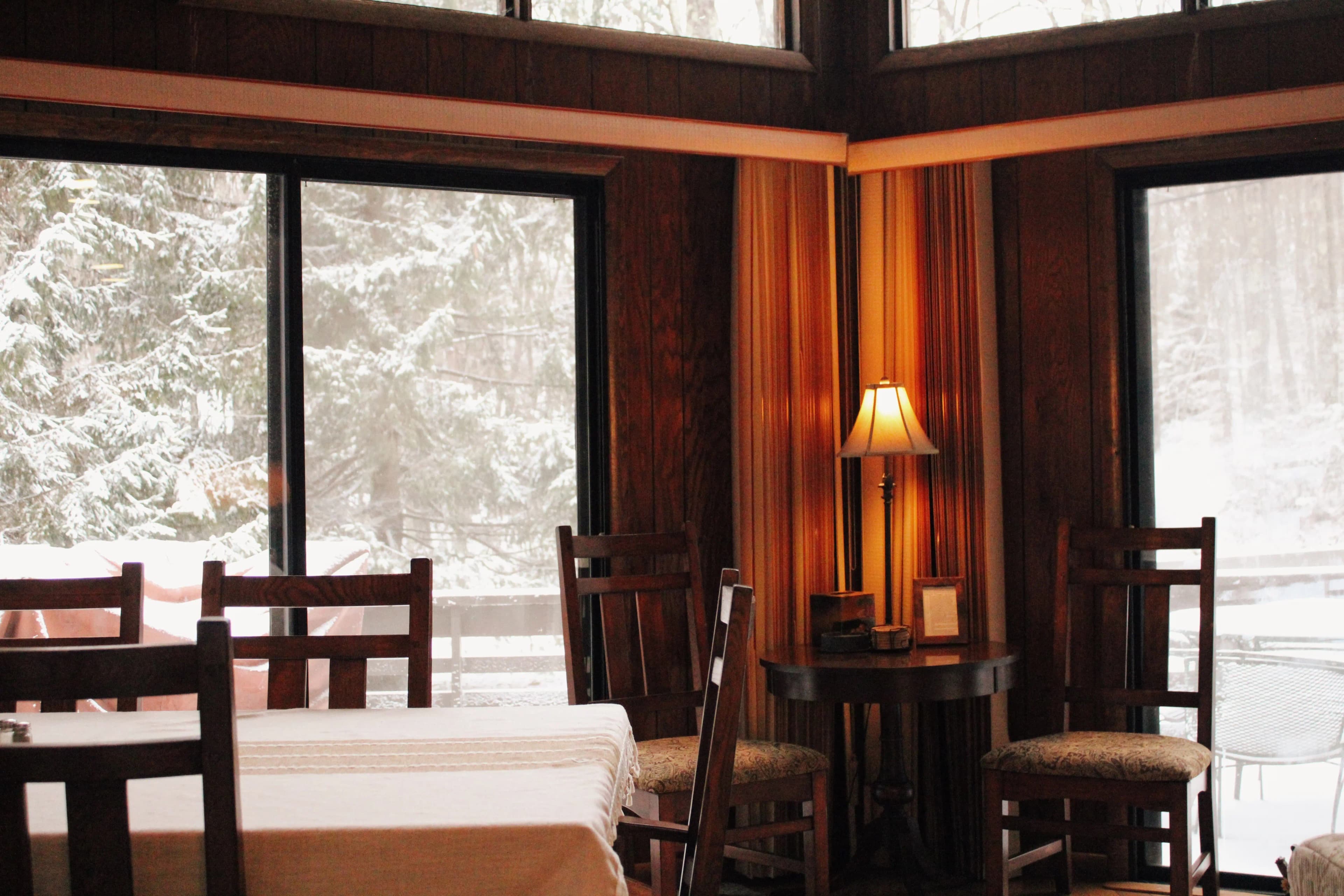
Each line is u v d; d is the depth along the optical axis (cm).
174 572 337
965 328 389
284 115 339
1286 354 369
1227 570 375
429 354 369
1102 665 365
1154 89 377
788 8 413
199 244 343
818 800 329
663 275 388
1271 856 369
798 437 390
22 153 323
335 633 357
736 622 193
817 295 397
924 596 373
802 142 396
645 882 366
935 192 393
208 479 342
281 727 210
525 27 372
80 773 128
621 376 381
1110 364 377
